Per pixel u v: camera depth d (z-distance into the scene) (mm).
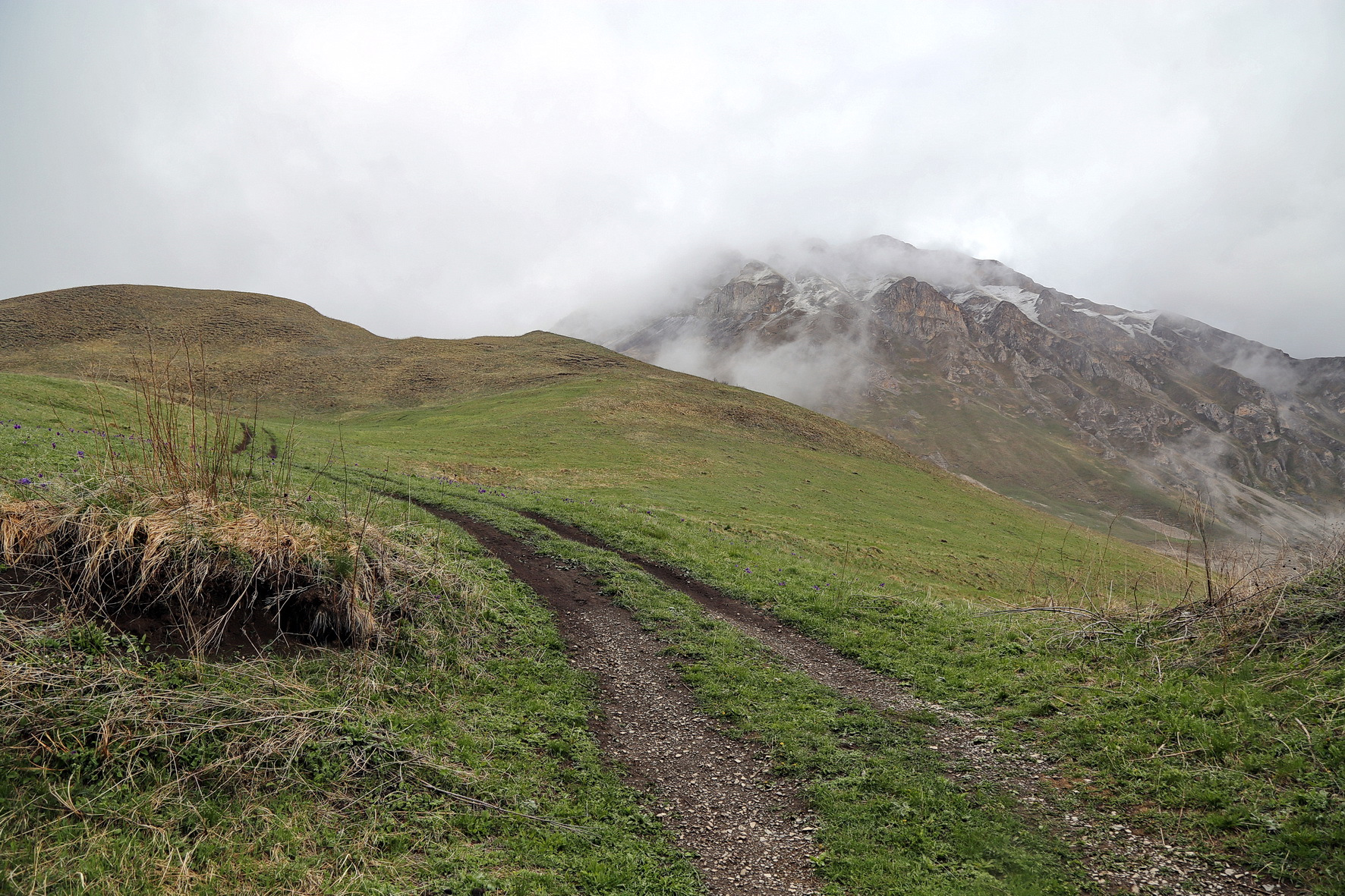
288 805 7426
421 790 8234
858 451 93812
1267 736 8891
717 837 8523
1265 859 7188
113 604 8703
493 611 13945
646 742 10742
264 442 40906
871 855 7996
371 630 10938
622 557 21203
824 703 12148
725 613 17172
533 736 10094
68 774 6824
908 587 29578
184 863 6246
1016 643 14375
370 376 109750
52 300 119500
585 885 7258
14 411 30031
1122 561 54000
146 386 11586
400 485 27859
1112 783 8992
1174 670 11523
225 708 8172
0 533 8523
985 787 9391
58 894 5539
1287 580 12086
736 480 61344
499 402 90500
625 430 75375
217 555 9703
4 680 7160
